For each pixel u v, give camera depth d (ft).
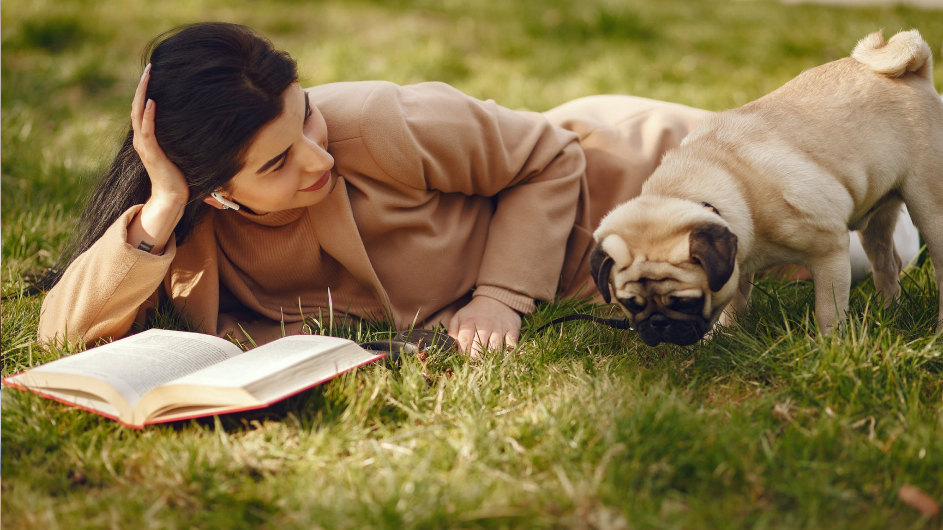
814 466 5.36
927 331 7.36
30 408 6.23
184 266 8.03
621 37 20.61
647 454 5.55
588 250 9.18
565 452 5.66
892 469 5.39
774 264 7.64
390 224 7.87
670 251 6.49
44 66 17.71
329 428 6.03
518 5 23.21
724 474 5.38
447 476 5.54
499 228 8.61
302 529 4.96
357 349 6.72
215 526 5.11
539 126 8.82
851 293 8.50
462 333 7.86
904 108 7.47
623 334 7.75
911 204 7.55
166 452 5.71
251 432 6.05
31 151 13.15
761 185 7.06
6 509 5.32
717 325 7.64
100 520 5.19
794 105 7.70
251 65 6.38
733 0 26.16
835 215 6.98
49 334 7.52
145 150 6.74
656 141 9.51
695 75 17.97
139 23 21.39
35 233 10.35
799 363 6.60
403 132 7.56
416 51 19.04
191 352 6.75
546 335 7.76
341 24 22.61
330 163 6.81
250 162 6.49
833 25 20.98
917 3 23.93
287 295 8.42
